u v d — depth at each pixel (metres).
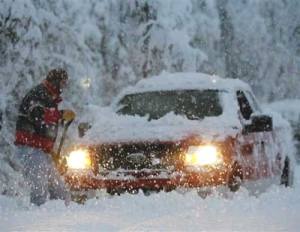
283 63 57.94
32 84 31.12
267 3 58.34
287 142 24.44
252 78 56.38
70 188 17.94
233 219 13.82
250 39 55.72
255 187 19.61
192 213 14.71
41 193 17.75
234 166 17.86
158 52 37.50
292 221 13.41
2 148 30.22
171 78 22.23
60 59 32.09
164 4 38.22
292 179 24.78
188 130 18.19
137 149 17.70
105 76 36.59
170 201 16.11
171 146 17.52
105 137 18.34
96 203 16.48
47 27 32.22
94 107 22.64
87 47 33.34
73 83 32.09
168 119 19.20
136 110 20.73
